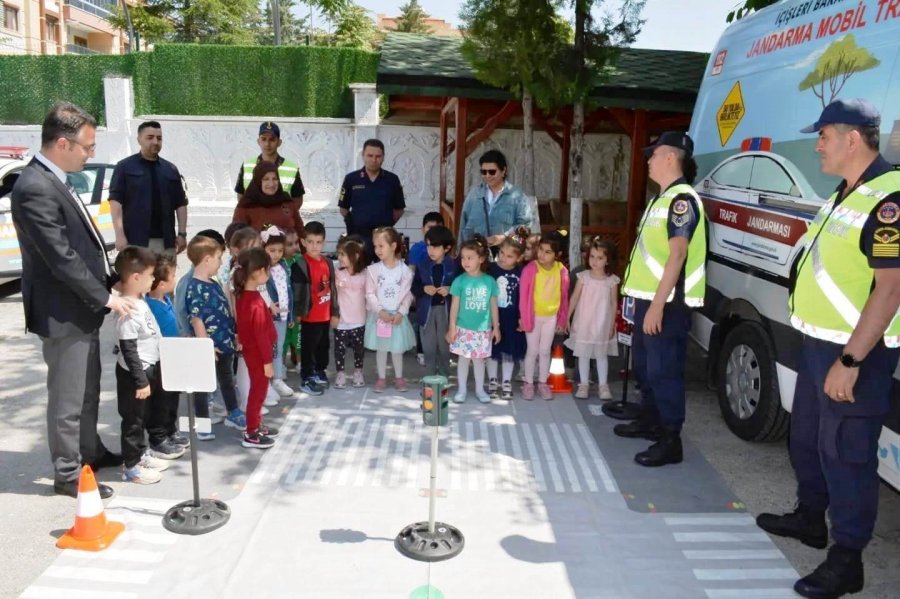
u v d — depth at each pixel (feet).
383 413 16.84
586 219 33.94
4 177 26.55
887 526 12.26
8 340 22.77
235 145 40.50
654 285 14.23
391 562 10.76
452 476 13.71
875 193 9.30
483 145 38.19
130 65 41.73
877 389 9.66
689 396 18.88
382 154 21.49
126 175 17.83
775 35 15.44
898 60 11.42
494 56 22.33
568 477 13.80
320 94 41.42
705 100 18.38
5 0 97.86
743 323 15.51
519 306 17.58
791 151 13.97
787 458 14.92
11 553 10.85
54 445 12.48
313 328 17.81
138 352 12.73
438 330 18.17
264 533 11.50
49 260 11.52
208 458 14.21
